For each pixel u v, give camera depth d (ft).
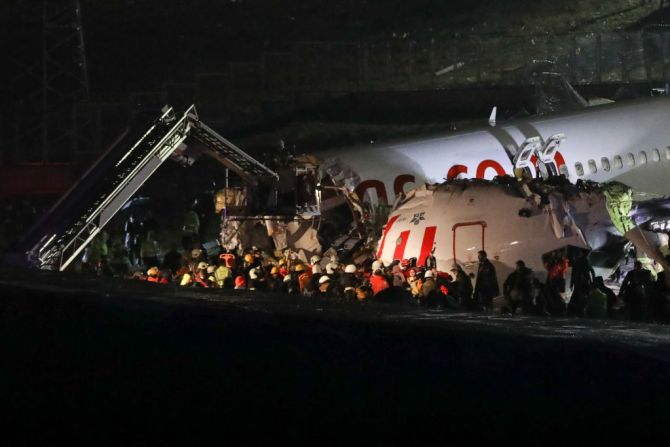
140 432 73.92
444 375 67.51
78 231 343.87
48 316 90.43
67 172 643.45
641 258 348.79
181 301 91.56
